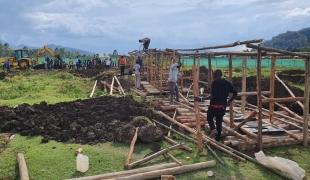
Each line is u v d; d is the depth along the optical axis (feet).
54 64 145.79
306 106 32.86
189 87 60.70
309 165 29.25
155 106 45.70
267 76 69.15
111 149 30.91
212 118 33.32
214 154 29.96
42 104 44.68
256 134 33.73
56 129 35.60
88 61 146.00
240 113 42.22
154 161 28.76
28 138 33.88
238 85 67.05
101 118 38.32
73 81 85.92
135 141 31.68
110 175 25.52
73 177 25.72
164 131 35.91
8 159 28.50
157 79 66.23
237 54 36.99
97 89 70.59
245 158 29.73
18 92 64.34
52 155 29.12
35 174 26.09
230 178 26.40
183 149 31.17
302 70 76.74
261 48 30.81
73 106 43.86
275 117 40.55
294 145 33.22
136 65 68.18
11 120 37.76
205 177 26.40
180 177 26.30
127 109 40.83
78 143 32.45
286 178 26.63
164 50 59.88
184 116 40.68
